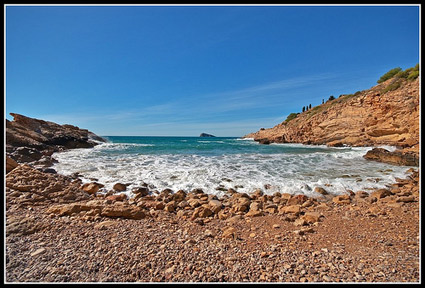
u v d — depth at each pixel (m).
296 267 3.36
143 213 5.76
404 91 24.84
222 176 10.60
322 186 9.03
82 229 4.59
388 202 7.10
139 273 3.17
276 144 41.72
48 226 4.59
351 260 3.57
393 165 14.25
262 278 3.09
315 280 3.02
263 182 9.55
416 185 8.98
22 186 6.63
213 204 6.80
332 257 3.69
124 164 13.91
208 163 14.55
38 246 3.79
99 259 3.47
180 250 3.85
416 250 3.89
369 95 32.28
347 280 3.01
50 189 6.96
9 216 4.90
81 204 5.86
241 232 4.95
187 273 3.19
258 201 7.25
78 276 3.07
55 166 12.95
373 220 5.61
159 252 3.74
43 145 21.88
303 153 21.78
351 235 4.72
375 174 11.34
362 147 26.59
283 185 9.12
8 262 3.30
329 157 18.38
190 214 6.14
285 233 4.89
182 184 9.29
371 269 3.27
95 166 13.04
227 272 3.23
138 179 9.91
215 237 4.58
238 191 8.62
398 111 24.38
